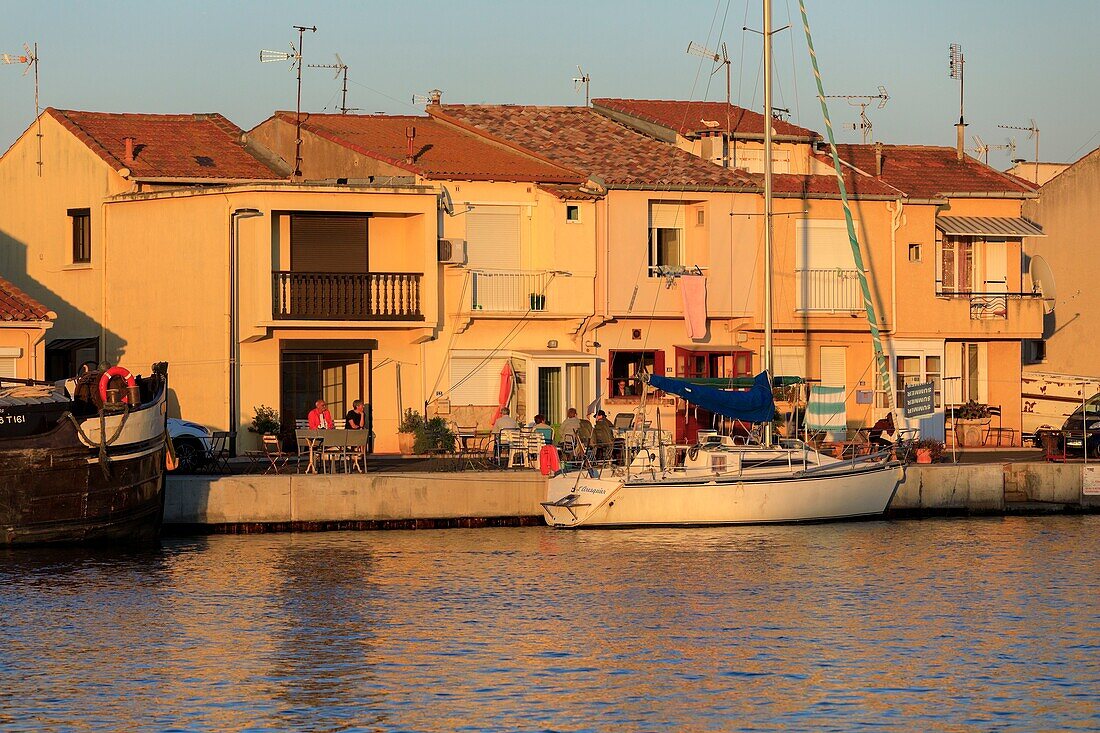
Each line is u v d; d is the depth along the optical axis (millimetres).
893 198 133625
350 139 129750
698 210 128250
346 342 120562
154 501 92250
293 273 117438
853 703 58031
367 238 121375
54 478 88312
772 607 75688
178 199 119688
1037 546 94938
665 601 76938
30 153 134000
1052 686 60469
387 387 121250
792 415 126062
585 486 99562
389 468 106375
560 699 58562
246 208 116000
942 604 76500
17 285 134500
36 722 55438
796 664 64062
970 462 115375
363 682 60938
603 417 107375
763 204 128750
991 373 141500
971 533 100562
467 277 121188
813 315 130500
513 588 80062
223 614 73312
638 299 125562
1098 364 153875
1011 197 140250
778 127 144750
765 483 101000
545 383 122562
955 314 136000
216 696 58781
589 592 79062
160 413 93062
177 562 86688
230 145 137625
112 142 130625
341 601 76500
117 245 124250
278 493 97562
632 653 66000
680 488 100062
